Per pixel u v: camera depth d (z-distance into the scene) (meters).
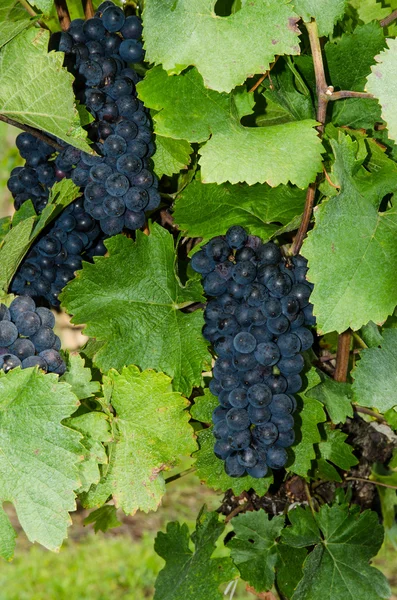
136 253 0.70
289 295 0.66
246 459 0.65
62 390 0.61
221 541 1.51
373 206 0.65
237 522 0.75
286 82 0.69
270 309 0.65
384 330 0.72
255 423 0.65
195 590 0.74
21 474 0.61
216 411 0.67
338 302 0.63
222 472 0.71
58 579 1.65
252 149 0.63
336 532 0.74
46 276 0.72
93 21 0.69
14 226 0.69
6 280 0.68
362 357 0.72
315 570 0.73
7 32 0.63
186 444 0.68
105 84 0.68
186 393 0.69
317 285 0.63
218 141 0.64
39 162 0.72
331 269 0.63
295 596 0.71
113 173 0.67
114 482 0.68
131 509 0.68
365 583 0.74
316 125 0.64
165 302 0.71
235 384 0.66
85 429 0.65
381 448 0.83
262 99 0.70
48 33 0.64
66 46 0.68
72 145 0.66
